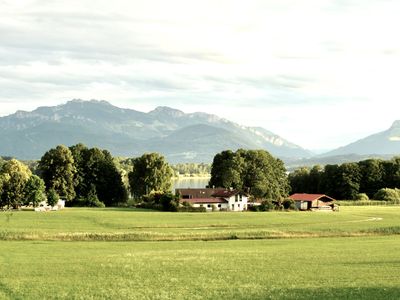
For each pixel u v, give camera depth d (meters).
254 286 41.53
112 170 190.00
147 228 98.06
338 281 43.94
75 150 186.25
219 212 147.88
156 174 186.62
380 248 68.50
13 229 84.94
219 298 37.09
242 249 67.50
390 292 38.94
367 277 46.06
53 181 175.38
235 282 43.47
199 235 83.00
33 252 62.38
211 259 56.94
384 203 194.88
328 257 59.19
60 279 44.28
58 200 158.88
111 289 40.06
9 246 67.94
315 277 46.12
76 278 44.94
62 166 177.38
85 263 53.47
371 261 56.09
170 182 190.50
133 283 42.81
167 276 46.53
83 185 183.62
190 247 70.31
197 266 52.12
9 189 147.88
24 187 149.88
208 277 46.06
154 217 123.62
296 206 175.75
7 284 41.41
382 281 43.84
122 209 154.88
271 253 62.69
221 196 178.62
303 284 42.56
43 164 178.00
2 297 36.75
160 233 82.88
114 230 91.75
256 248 68.88
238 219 121.62
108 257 58.25
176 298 37.00
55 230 87.56
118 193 190.12
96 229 93.56
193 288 40.72
